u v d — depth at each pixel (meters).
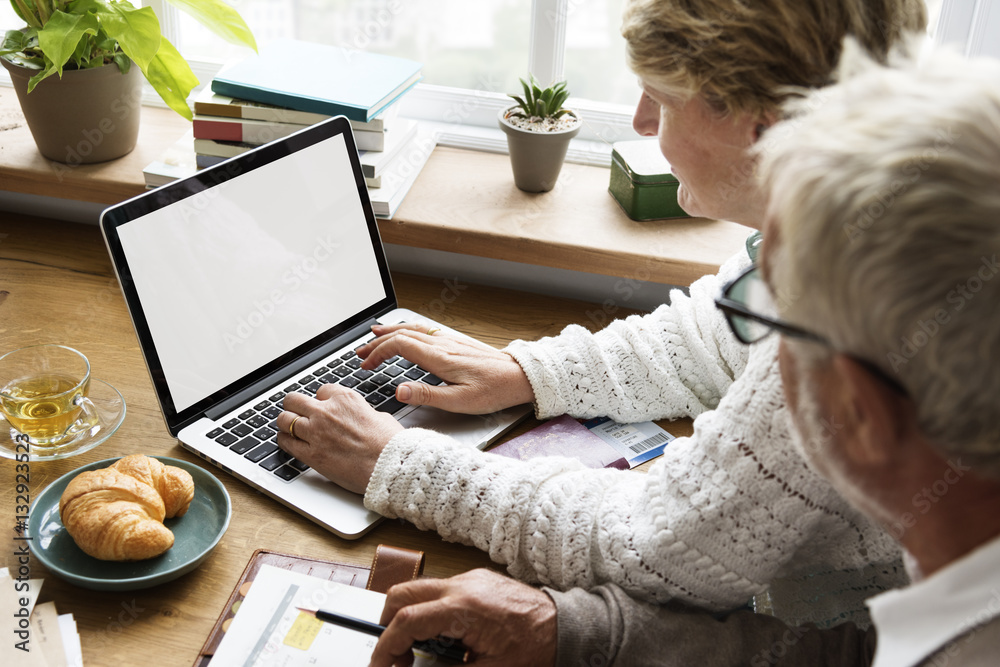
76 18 1.14
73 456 0.90
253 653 0.70
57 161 1.29
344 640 0.72
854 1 0.66
